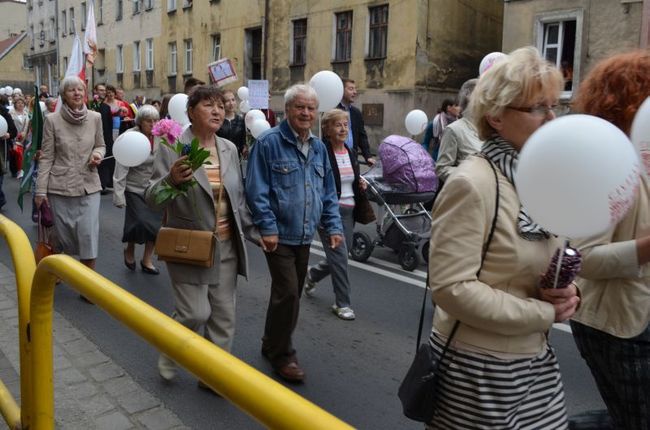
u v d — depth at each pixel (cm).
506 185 196
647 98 225
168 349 160
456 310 192
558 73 195
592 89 247
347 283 543
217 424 357
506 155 198
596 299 248
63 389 390
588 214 166
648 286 241
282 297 415
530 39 1820
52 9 5728
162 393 392
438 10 2167
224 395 142
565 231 172
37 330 246
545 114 195
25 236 270
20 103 1522
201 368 148
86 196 583
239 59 2962
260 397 132
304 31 2566
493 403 197
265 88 1355
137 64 4012
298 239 416
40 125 609
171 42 3538
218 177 387
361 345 483
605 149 162
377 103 2266
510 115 196
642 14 1573
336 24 2412
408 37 2136
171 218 382
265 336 438
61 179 570
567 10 1722
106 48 4378
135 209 660
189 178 357
